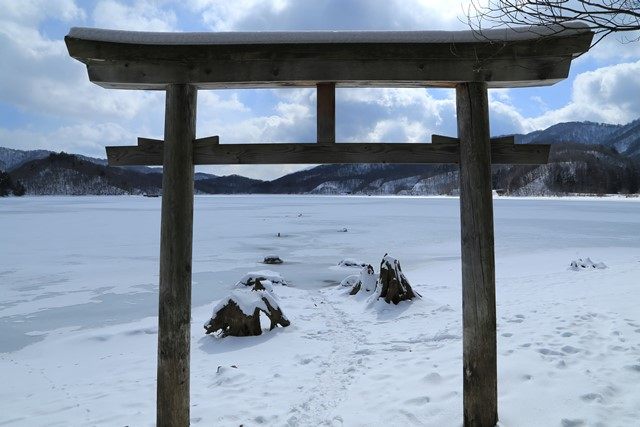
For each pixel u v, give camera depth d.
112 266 17.89
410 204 84.31
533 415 3.68
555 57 3.20
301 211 60.44
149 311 11.15
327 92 3.31
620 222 37.00
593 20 2.68
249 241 26.66
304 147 3.28
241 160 3.25
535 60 3.21
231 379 5.41
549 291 10.02
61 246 24.23
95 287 14.02
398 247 23.38
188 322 3.19
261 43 3.14
